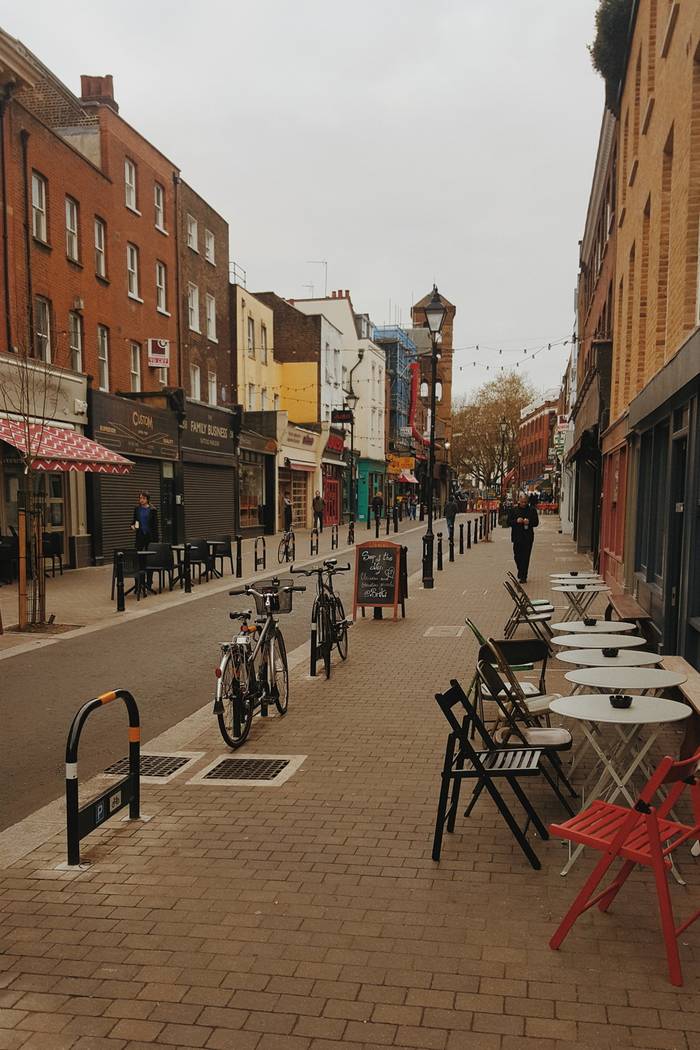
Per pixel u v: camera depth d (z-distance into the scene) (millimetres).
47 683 9164
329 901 4129
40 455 15812
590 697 4949
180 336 28641
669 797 3939
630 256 14742
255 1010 3254
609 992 3314
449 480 72750
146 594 16031
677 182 8438
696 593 7465
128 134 24641
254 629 7262
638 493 12602
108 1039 3104
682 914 3939
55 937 3844
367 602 13172
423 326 76750
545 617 10609
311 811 5316
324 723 7379
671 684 5102
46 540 18219
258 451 33812
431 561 17594
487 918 3932
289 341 43562
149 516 18031
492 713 7543
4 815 5461
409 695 8328
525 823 5082
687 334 7918
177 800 5574
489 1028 3104
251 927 3893
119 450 21844
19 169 18672
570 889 4223
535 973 3461
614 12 14430
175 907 4105
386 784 5785
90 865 4602
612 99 16891
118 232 23984
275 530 36094
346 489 49594
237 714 6734
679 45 8500
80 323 21719
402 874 4410
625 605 10336
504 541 33781
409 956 3609
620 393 15727
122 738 7141
